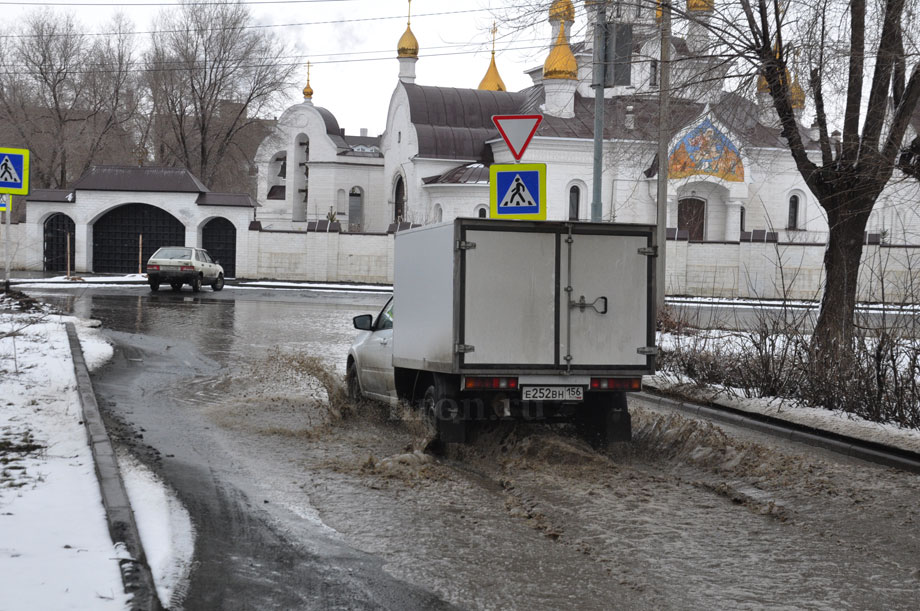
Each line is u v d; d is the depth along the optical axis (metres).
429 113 63.00
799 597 5.41
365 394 11.95
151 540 6.18
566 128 56.12
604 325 9.24
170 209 49.94
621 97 18.64
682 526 6.89
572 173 55.81
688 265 48.34
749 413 12.25
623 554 6.17
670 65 16.83
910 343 11.81
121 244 50.41
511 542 6.40
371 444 9.84
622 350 9.28
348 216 73.31
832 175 15.00
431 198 59.47
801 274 47.53
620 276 9.28
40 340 16.89
